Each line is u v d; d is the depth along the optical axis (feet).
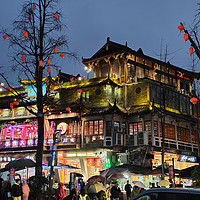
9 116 126.72
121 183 98.73
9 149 121.70
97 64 127.44
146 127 104.37
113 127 102.83
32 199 40.73
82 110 107.76
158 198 23.25
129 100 112.68
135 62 122.42
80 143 107.65
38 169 55.26
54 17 56.18
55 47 55.88
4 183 58.95
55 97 117.70
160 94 113.80
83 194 55.36
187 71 144.05
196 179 57.82
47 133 113.60
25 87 124.57
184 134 118.32
